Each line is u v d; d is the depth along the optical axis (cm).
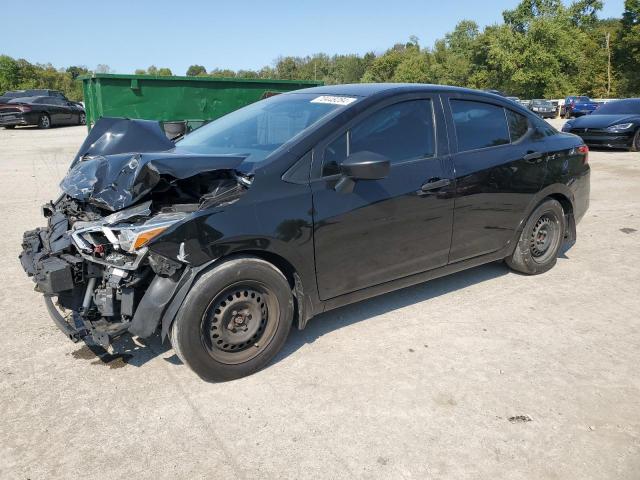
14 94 2762
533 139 462
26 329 385
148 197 316
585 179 510
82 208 351
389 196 358
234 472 246
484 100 433
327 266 342
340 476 243
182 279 293
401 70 7456
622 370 330
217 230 295
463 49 7481
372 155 310
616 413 287
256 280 313
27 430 274
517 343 365
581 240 612
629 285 471
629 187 936
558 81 5406
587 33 6266
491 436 269
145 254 287
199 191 327
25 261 346
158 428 276
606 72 5734
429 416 285
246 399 301
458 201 399
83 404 296
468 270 509
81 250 312
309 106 383
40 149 1540
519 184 443
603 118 1469
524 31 5625
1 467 248
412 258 386
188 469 247
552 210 482
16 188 926
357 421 281
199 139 415
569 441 265
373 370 330
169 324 294
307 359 344
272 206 313
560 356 347
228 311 308
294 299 343
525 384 315
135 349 356
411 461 252
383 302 434
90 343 299
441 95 404
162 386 314
